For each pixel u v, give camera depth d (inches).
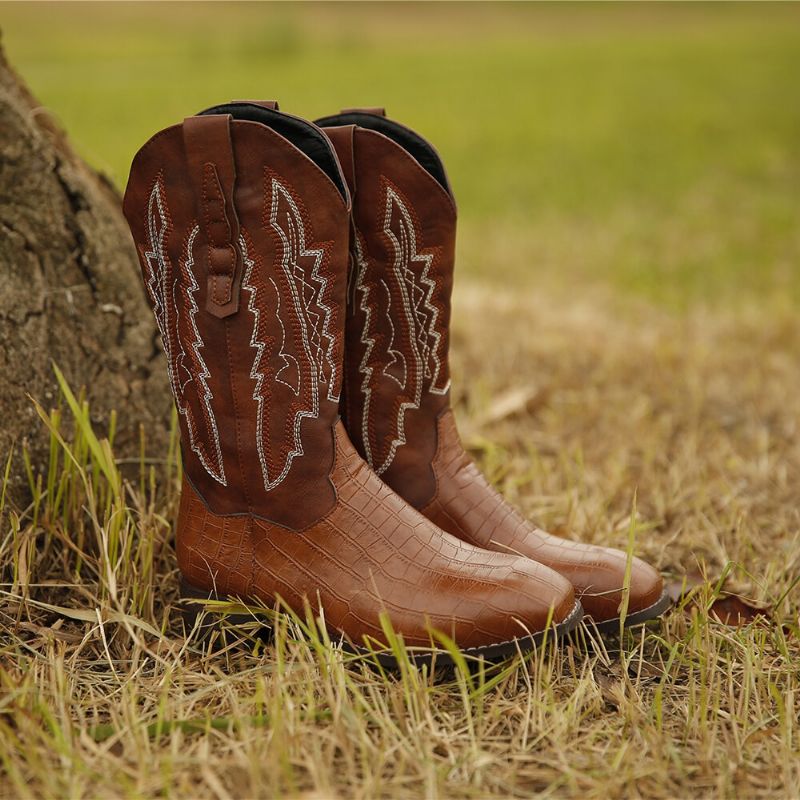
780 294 178.9
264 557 60.2
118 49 850.1
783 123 425.4
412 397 65.6
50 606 60.4
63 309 76.5
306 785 48.6
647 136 406.0
